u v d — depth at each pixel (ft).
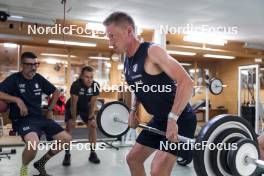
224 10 17.11
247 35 24.30
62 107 21.80
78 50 26.73
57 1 15.84
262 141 7.48
